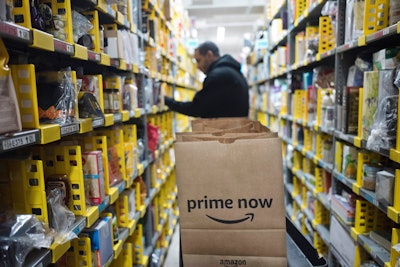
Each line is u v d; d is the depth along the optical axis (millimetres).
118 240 1679
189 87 6367
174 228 3604
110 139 1764
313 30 2697
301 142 3256
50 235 1026
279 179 919
